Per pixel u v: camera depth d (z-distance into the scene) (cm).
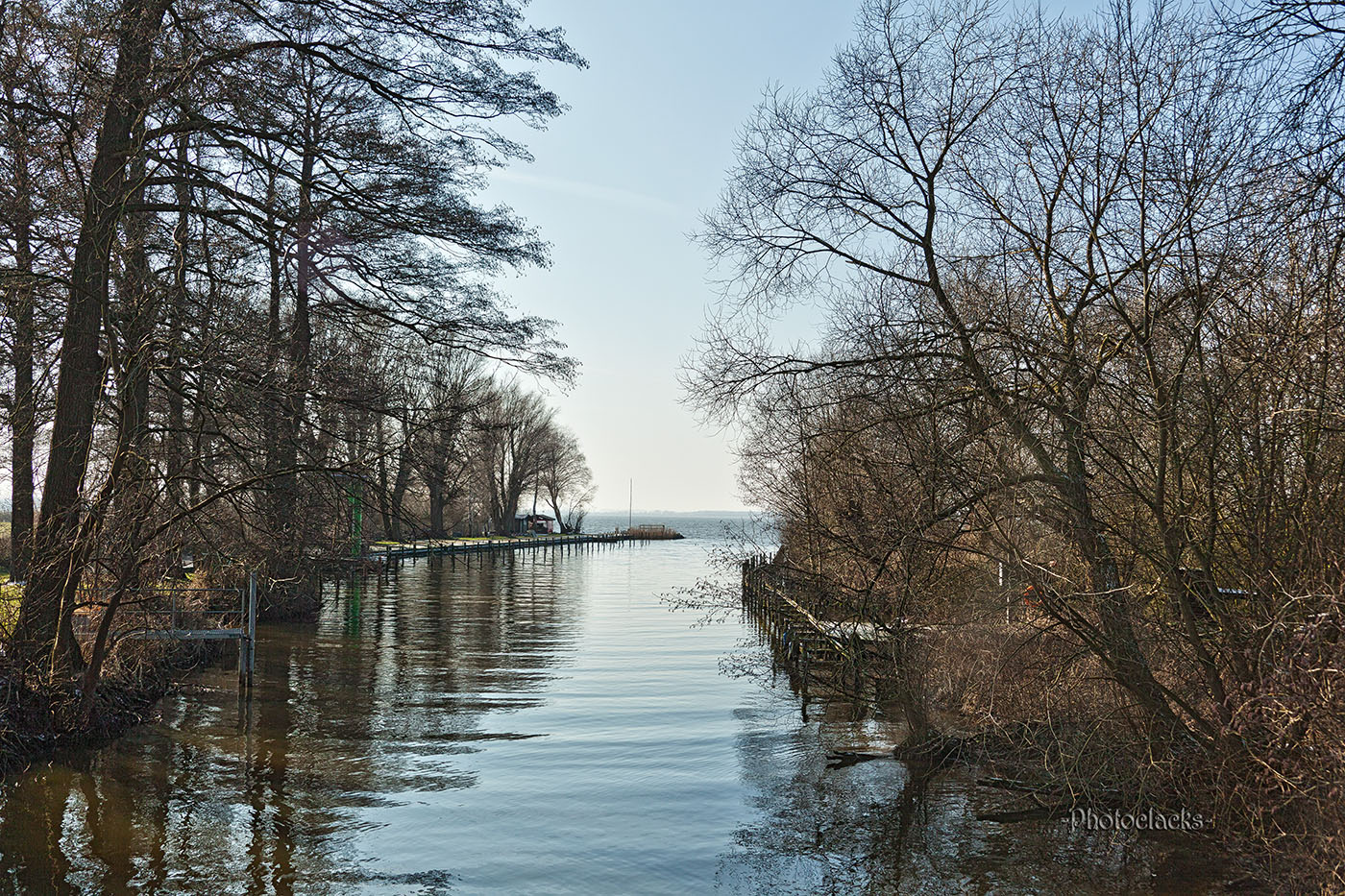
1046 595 929
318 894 878
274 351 1498
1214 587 858
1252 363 829
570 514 11656
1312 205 777
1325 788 719
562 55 1636
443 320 1752
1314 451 820
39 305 1380
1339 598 690
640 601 3891
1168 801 966
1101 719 968
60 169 1293
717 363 1202
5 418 1461
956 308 1084
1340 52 712
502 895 881
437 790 1201
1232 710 837
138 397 1402
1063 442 964
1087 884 870
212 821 1069
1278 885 789
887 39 1084
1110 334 941
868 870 934
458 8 1531
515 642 2630
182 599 1909
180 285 1303
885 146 1108
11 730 1205
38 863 934
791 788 1205
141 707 1566
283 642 2570
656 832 1052
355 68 1594
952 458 1034
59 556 1276
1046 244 979
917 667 1240
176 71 1329
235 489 1328
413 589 4512
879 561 1206
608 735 1509
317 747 1407
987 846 982
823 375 1177
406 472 1658
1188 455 875
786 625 2178
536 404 8462
